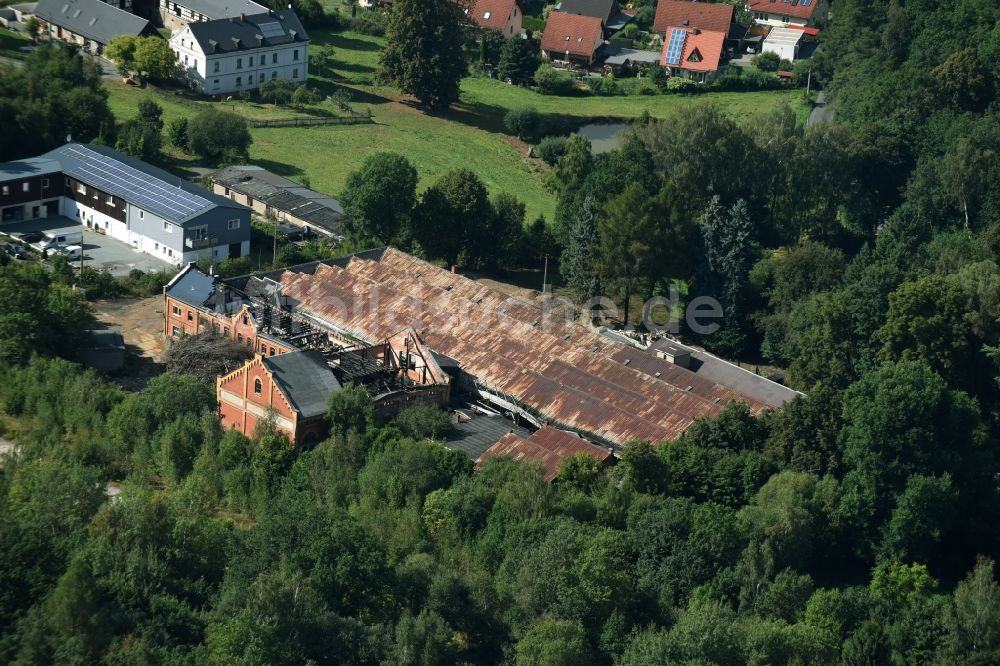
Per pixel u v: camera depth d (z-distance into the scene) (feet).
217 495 452.35
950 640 391.04
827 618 399.44
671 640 363.15
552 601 386.93
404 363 524.93
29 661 334.65
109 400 493.36
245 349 530.68
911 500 443.32
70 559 370.12
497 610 387.14
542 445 481.87
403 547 412.77
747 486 457.27
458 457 457.27
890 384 465.06
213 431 469.98
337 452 454.81
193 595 377.50
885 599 417.90
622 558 410.93
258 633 345.31
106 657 338.75
